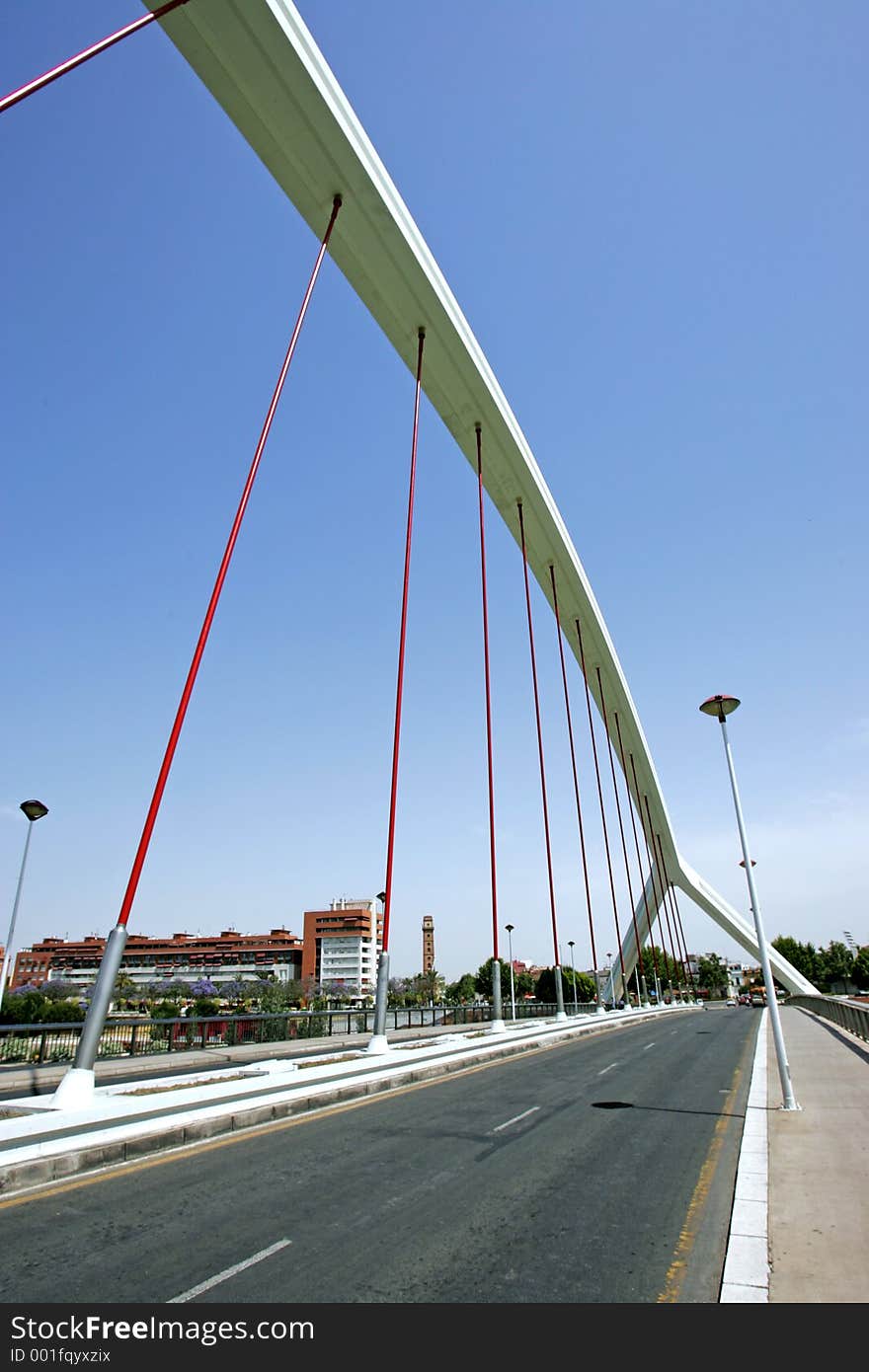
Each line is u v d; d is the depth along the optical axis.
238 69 23.67
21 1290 4.71
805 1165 7.63
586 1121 10.52
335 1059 16.59
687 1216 6.26
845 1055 18.36
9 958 20.14
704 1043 24.42
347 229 29.67
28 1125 8.69
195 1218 6.15
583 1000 100.88
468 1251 5.45
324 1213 6.30
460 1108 11.62
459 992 120.94
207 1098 11.04
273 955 144.75
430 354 36.75
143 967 146.75
